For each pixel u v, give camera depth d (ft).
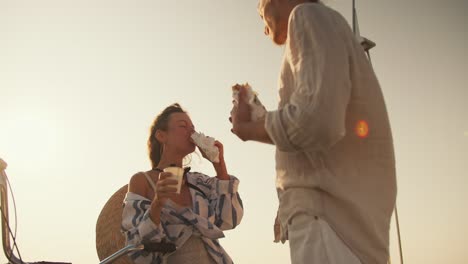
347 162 4.74
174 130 10.39
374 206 4.74
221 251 9.73
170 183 8.38
